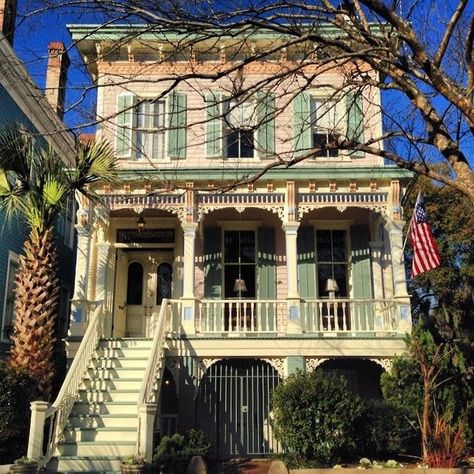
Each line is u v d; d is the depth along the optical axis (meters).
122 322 16.34
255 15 7.29
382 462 10.92
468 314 23.38
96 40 15.52
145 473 10.11
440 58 7.17
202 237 16.44
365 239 16.34
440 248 23.66
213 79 6.74
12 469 9.33
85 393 12.47
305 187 14.91
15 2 8.83
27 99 15.95
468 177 7.00
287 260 14.44
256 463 12.65
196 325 14.19
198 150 15.95
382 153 7.53
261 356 13.77
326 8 7.43
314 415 11.45
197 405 13.91
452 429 11.05
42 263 12.51
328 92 15.20
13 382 10.88
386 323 14.88
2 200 13.05
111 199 14.86
